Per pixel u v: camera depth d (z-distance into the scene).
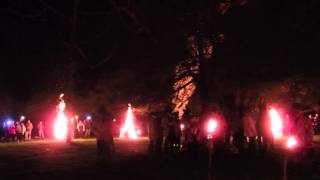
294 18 18.52
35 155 29.52
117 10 19.47
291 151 21.75
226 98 22.09
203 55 20.88
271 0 18.80
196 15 20.06
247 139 28.19
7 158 27.91
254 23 19.23
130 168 22.62
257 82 19.83
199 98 23.69
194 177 19.77
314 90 19.03
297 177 19.31
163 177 19.97
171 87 21.94
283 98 20.08
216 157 24.28
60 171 22.23
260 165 22.33
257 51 19.30
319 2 18.23
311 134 21.95
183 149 27.67
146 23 19.69
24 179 20.34
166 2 19.84
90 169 22.64
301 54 18.61
